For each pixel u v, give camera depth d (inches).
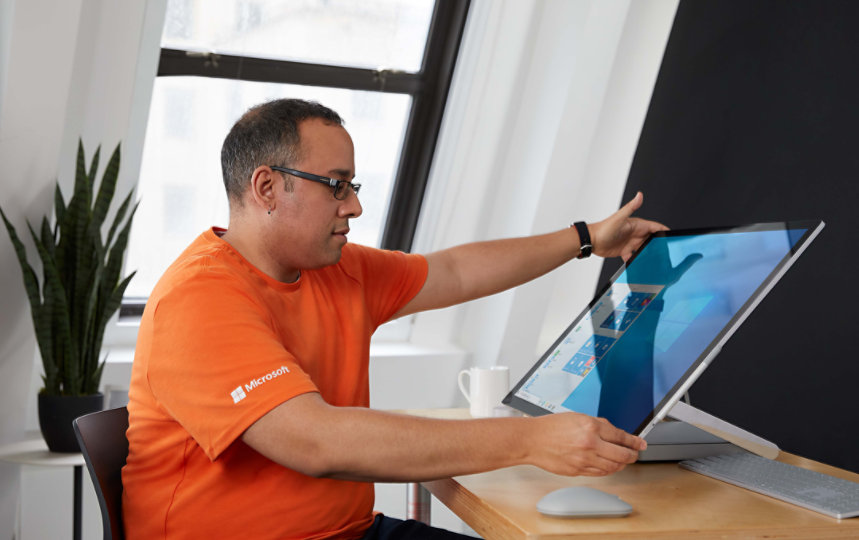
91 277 102.3
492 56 134.0
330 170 58.5
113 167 104.6
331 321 62.3
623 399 56.9
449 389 139.5
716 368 100.9
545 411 63.9
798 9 92.6
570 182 129.0
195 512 55.0
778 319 91.3
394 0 131.9
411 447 47.9
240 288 55.0
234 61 126.1
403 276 71.7
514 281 76.0
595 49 122.3
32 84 100.4
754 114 98.0
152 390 53.1
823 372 84.7
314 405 49.2
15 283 104.1
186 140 129.0
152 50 118.0
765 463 58.7
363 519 62.2
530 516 46.8
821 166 87.3
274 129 58.1
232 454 54.1
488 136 137.0
